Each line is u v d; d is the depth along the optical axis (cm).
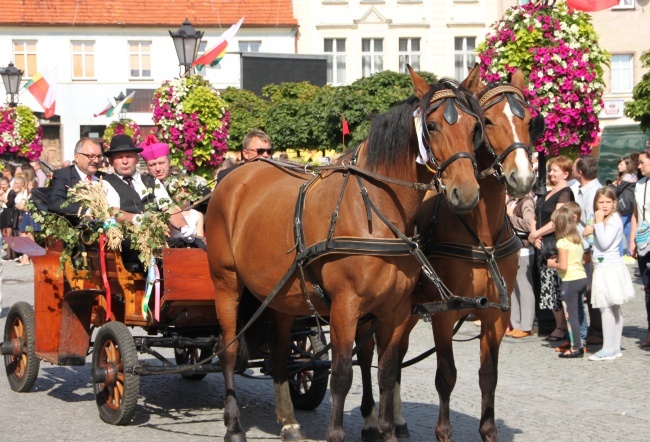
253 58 3803
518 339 1194
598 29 4038
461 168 568
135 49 4512
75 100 4478
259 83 3816
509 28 1081
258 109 3397
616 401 845
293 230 651
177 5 4525
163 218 787
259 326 770
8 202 2359
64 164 2873
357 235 606
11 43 4447
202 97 1712
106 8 4488
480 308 592
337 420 609
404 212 611
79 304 830
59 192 872
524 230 1166
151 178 893
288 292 663
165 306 761
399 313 635
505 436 717
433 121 580
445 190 575
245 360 753
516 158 613
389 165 611
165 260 749
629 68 4056
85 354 834
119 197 840
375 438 699
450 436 650
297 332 818
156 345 782
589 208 1178
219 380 975
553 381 938
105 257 806
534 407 821
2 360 1098
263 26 4475
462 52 4516
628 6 4028
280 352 732
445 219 642
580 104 1069
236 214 725
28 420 786
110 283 821
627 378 945
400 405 721
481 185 636
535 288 1213
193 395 897
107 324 778
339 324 609
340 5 4491
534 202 1182
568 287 1055
